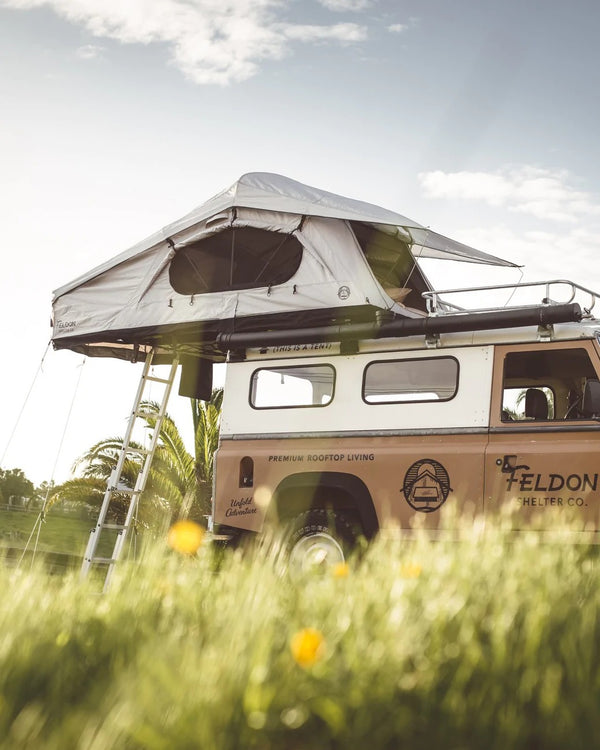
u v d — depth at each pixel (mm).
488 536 3502
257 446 8234
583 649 2379
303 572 3686
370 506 7547
